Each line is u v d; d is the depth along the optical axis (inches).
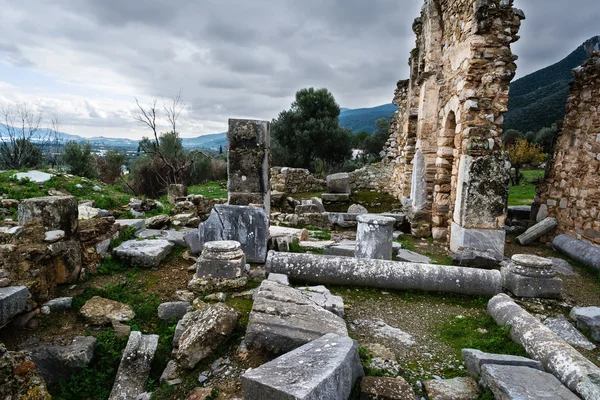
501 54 317.1
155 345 176.4
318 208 482.6
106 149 1282.0
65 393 159.8
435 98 452.4
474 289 233.6
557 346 151.6
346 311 211.6
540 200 423.8
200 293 221.9
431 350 173.9
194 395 141.1
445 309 220.4
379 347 169.3
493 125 316.2
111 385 166.6
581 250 326.6
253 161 289.3
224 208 282.5
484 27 313.4
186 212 436.8
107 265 256.7
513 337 177.3
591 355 174.9
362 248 283.6
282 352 157.9
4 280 182.2
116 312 200.1
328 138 1169.4
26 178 501.7
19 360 124.8
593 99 355.6
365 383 135.7
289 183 669.9
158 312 205.6
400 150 593.9
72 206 229.1
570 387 131.1
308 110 1202.6
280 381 112.3
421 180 463.2
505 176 309.6
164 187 924.0
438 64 447.2
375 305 222.1
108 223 278.1
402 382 137.9
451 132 393.1
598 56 352.2
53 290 213.0
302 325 164.7
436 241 392.2
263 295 190.4
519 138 1226.0
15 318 182.2
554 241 371.9
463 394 136.6
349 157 1302.9
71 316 199.3
